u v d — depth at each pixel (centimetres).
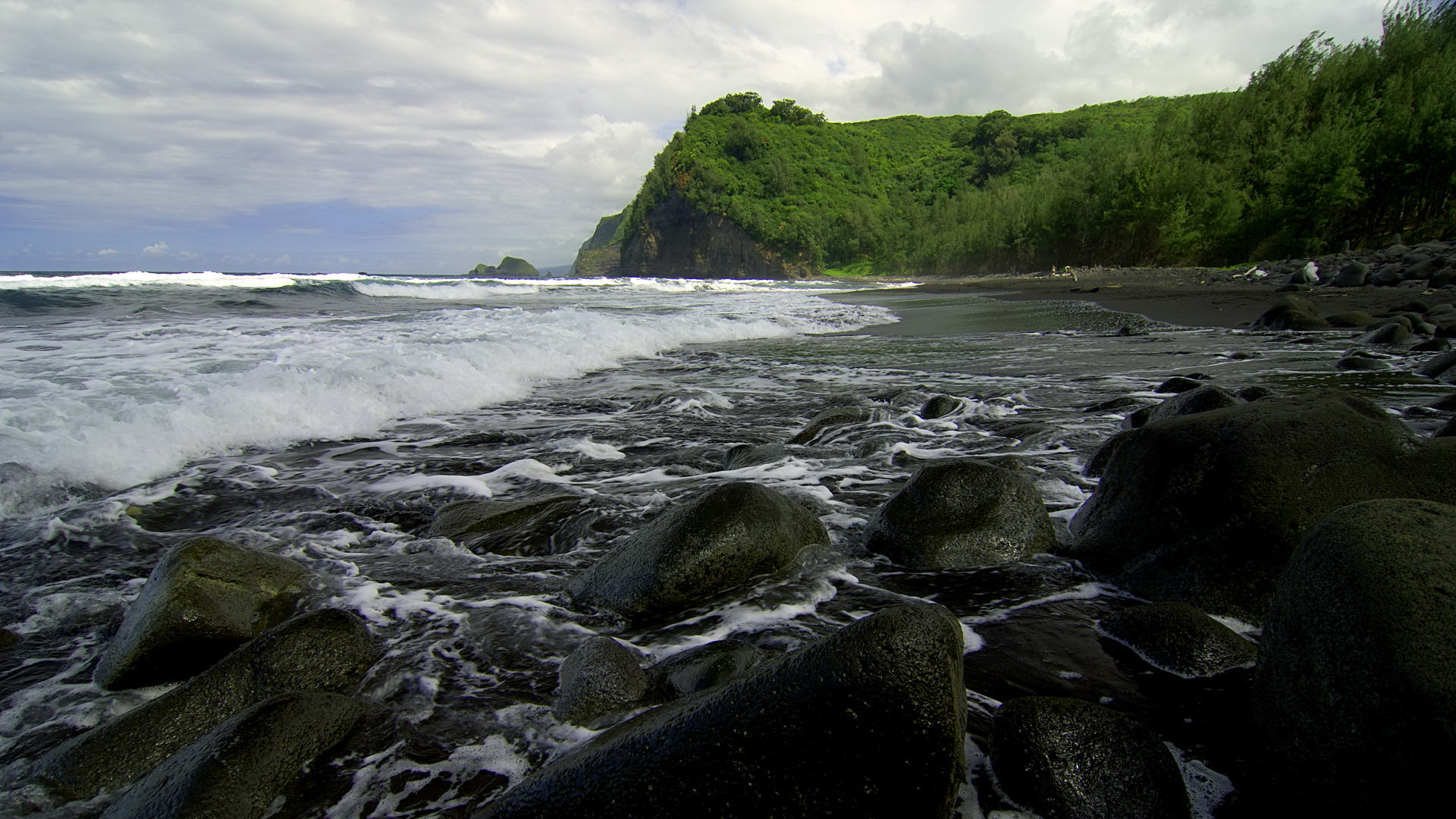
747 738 156
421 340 948
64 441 460
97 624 284
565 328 1170
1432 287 1809
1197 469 290
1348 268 2064
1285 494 266
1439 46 3164
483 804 183
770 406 715
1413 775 145
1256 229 3434
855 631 166
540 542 366
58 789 191
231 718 198
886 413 650
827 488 448
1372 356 898
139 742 203
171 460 489
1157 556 291
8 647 265
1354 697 159
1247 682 226
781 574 315
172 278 1973
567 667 239
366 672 244
